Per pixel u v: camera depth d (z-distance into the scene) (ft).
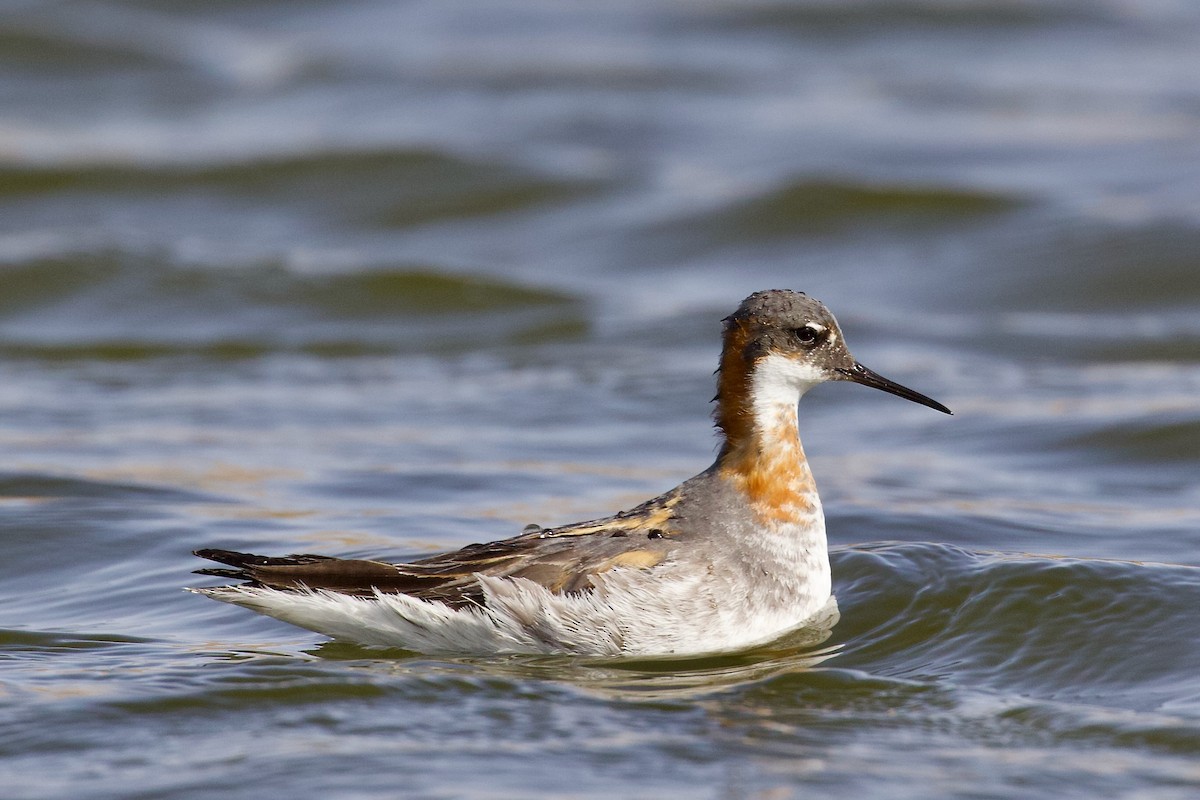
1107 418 49.42
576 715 27.14
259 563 30.07
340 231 75.77
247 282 67.56
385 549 36.68
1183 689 28.71
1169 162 80.94
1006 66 101.19
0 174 78.89
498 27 110.01
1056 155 83.05
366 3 114.83
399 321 65.05
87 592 34.60
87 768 24.80
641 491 43.09
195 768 24.73
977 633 31.55
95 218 76.33
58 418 51.16
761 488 31.12
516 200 78.13
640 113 91.15
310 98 94.84
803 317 31.65
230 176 80.28
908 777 24.77
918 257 70.18
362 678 28.48
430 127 88.53
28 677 28.66
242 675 28.60
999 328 61.98
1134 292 65.05
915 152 83.76
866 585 33.96
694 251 72.59
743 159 83.30
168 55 101.45
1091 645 30.78
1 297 65.87
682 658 30.07
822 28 108.88
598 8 114.11
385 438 49.08
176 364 59.57
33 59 98.89
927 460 46.73
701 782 24.52
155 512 40.19
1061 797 24.06
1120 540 37.81
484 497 42.39
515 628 29.58
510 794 23.88
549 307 66.08
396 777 24.41
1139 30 108.58
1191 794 24.12
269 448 47.60
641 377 56.49
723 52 103.86
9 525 38.75
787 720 27.14
